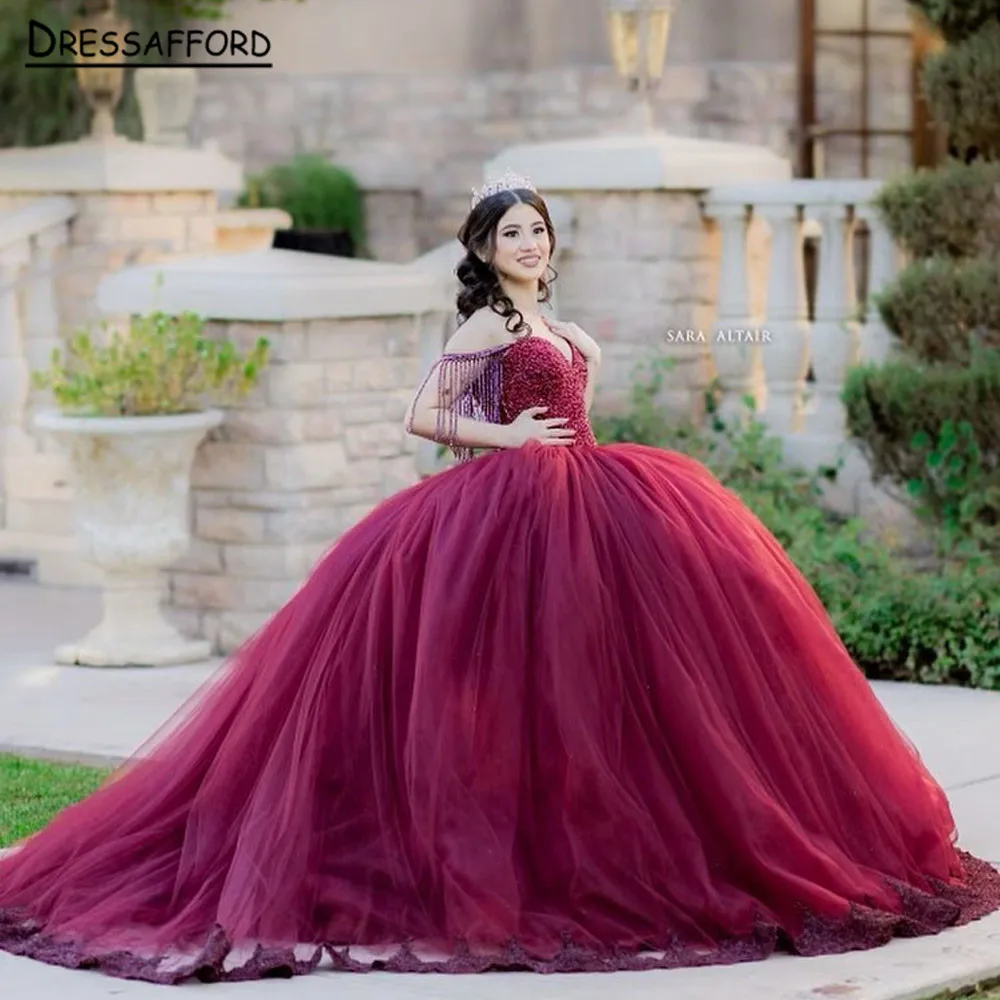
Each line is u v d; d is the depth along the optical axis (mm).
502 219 8414
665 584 7840
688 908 7473
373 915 7496
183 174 17969
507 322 8398
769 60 22609
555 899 7492
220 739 8258
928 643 12469
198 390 13172
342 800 7688
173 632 13414
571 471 8055
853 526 13602
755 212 14859
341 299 13219
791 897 7539
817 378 14828
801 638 8180
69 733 11445
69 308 17609
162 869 7984
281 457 13188
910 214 13562
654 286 15086
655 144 15164
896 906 7754
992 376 13000
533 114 24281
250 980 7223
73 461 13094
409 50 24750
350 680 7781
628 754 7629
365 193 24797
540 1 24219
